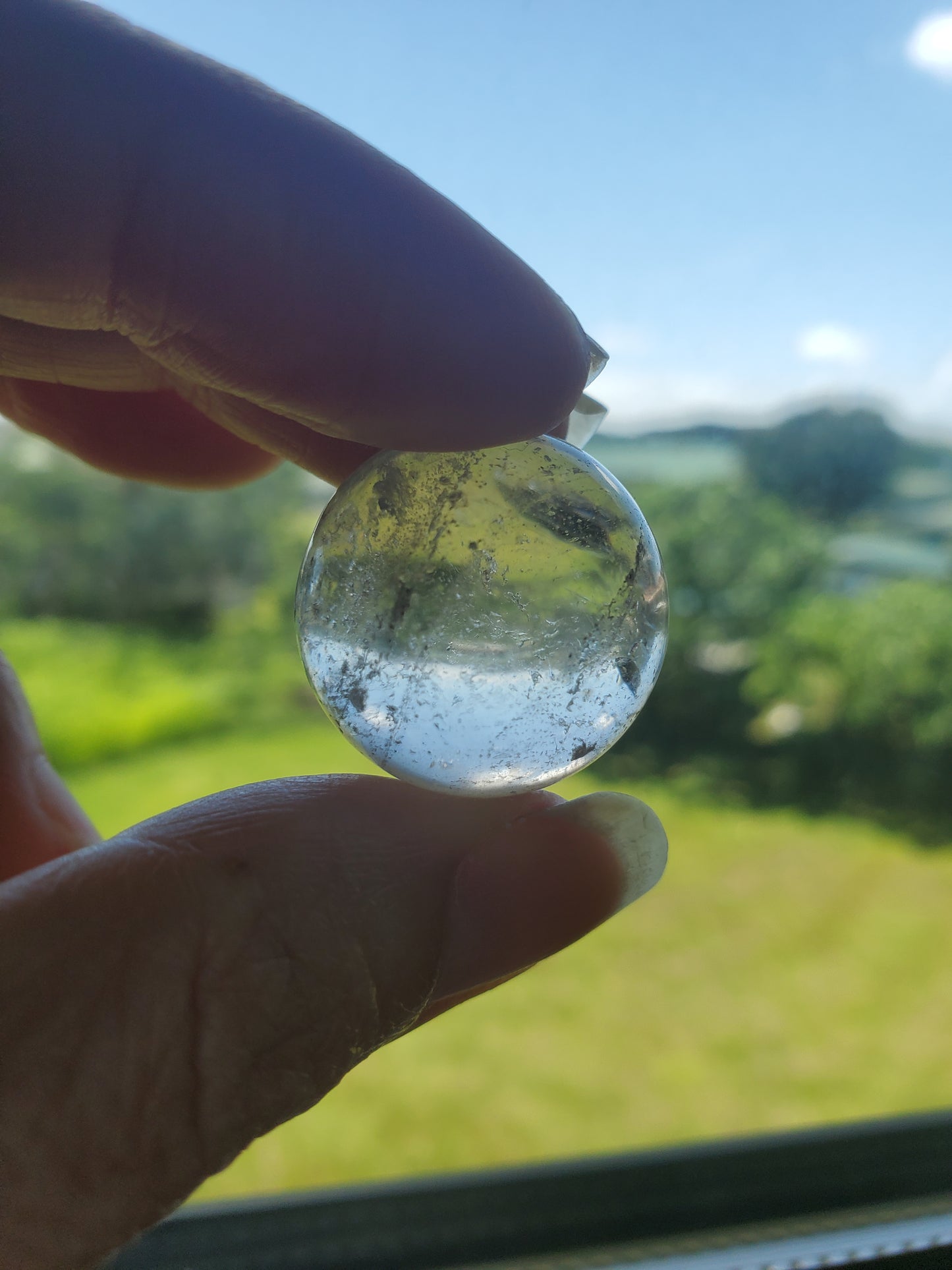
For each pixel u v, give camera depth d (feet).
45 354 0.24
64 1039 0.15
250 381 0.19
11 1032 0.15
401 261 0.18
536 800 0.18
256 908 0.16
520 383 0.18
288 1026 0.16
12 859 0.23
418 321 0.18
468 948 0.17
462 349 0.18
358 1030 0.16
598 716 0.16
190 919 0.15
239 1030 0.15
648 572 0.17
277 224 0.18
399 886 0.16
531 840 0.17
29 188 0.17
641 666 0.17
